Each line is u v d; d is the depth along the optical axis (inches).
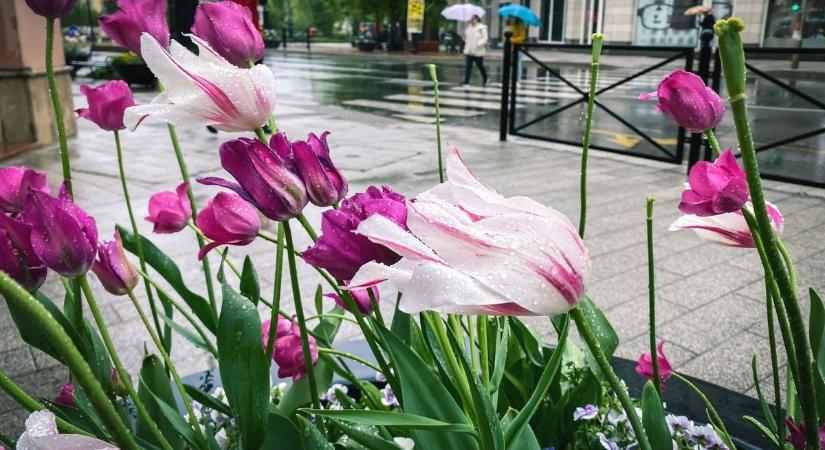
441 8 1258.0
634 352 113.7
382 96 553.0
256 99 35.0
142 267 48.1
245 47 41.7
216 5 41.2
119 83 48.8
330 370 55.1
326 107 477.7
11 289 16.1
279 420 35.4
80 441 20.5
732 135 340.2
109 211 199.0
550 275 23.2
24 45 306.5
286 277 145.3
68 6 35.3
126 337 117.1
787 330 33.4
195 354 111.3
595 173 257.1
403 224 29.4
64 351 16.9
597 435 52.1
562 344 31.0
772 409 65.2
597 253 162.1
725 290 138.5
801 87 551.8
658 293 137.5
